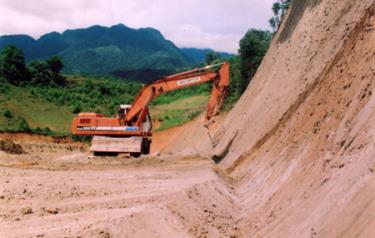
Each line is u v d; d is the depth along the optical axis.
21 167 24.08
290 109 21.03
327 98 16.88
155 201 16.62
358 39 16.75
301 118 18.64
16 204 15.86
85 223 13.52
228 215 17.22
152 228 14.08
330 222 10.43
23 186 18.34
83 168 24.81
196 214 16.30
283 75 25.78
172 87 29.45
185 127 53.53
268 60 32.44
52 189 18.11
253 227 15.02
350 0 20.19
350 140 12.80
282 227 13.09
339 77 16.61
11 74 71.50
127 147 28.92
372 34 15.77
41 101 67.00
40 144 42.19
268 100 26.19
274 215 14.49
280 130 21.08
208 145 36.75
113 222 13.48
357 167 11.19
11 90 66.00
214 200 18.22
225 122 36.97
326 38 20.89
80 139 53.59
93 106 71.62
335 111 15.38
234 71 54.34
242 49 49.56
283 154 18.48
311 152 15.41
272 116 23.23
